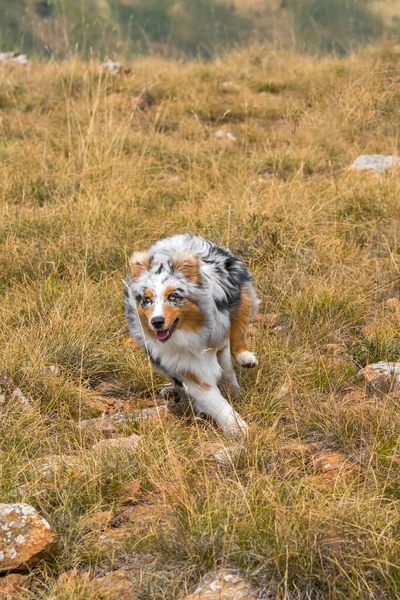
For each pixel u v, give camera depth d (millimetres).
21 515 5469
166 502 5773
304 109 17469
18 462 6387
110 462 6371
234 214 11531
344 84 17922
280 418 7215
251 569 5109
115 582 5195
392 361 8156
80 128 15516
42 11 24078
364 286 9844
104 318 9055
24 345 8273
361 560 5047
